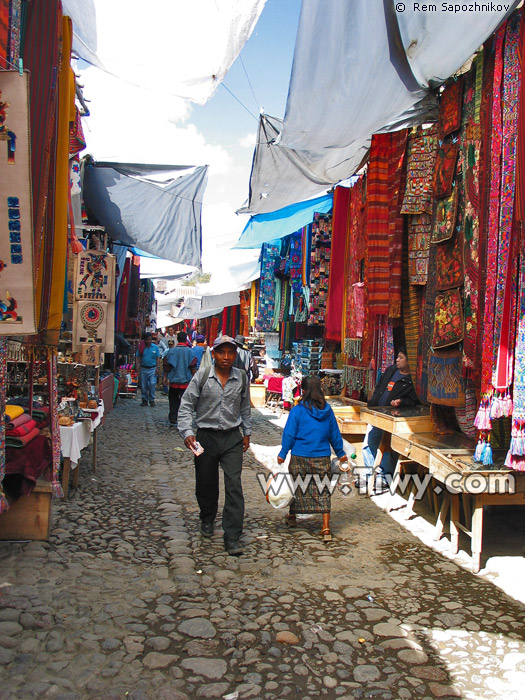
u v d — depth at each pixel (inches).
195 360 393.4
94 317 246.1
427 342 199.6
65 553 152.4
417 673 104.6
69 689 94.4
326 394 333.4
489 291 152.3
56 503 197.5
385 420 212.7
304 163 238.2
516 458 145.6
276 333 539.2
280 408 502.3
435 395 188.7
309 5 129.5
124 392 560.7
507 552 167.2
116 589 133.5
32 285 110.4
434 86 177.6
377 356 253.0
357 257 274.7
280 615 124.9
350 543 173.6
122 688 96.0
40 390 226.1
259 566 152.4
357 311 274.2
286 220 362.9
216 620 121.2
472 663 108.7
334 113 172.7
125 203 332.5
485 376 152.3
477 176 167.9
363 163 256.4
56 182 148.0
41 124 126.3
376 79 160.4
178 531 177.0
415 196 214.5
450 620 124.6
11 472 146.3
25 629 111.8
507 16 140.3
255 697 96.2
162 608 125.3
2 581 132.2
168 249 362.0
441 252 188.2
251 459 293.4
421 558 162.1
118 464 265.7
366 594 137.3
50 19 129.3
